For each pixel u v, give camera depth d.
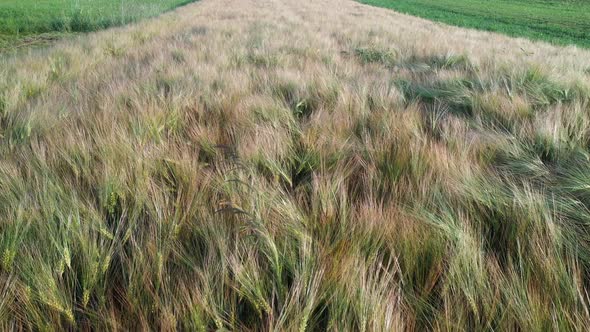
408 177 1.83
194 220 1.52
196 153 2.14
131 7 15.85
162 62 4.92
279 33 8.77
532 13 27.53
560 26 20.55
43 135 2.42
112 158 1.94
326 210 1.52
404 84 4.05
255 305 1.13
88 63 5.37
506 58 5.33
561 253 1.29
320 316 1.16
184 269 1.29
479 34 13.02
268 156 2.03
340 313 1.09
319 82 3.67
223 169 1.89
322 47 6.82
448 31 12.66
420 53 6.61
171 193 1.80
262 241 1.33
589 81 3.46
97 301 1.22
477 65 4.91
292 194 1.81
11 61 5.25
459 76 4.14
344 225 1.44
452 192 1.67
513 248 1.41
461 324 1.09
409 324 1.10
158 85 3.83
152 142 2.22
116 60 5.62
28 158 1.98
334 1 30.66
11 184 1.69
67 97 3.40
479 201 1.62
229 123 2.65
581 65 4.86
